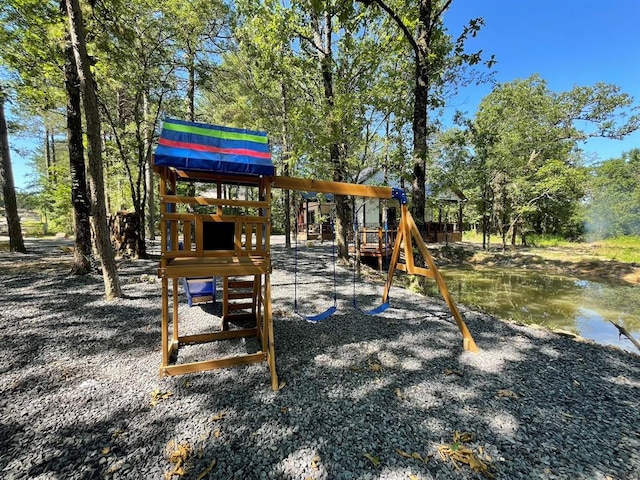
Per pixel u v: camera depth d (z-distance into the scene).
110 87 8.26
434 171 12.00
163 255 2.67
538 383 2.68
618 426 2.12
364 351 3.29
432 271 3.73
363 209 16.36
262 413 2.21
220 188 3.61
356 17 6.12
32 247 11.42
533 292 8.39
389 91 7.22
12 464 1.72
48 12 5.91
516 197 15.75
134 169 12.65
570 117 15.83
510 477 1.68
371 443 1.92
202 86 9.45
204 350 3.24
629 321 5.89
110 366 2.84
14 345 3.21
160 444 1.89
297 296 5.58
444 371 2.87
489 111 15.88
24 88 6.59
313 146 7.41
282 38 7.32
